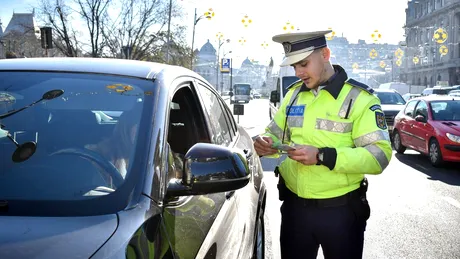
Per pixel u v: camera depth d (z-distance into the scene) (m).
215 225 2.17
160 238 1.66
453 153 9.80
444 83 64.44
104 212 1.70
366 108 2.75
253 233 3.17
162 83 2.34
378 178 8.98
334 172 2.80
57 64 2.52
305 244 2.95
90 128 2.12
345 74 2.85
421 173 9.55
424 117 11.17
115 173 1.90
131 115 2.13
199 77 3.18
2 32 46.69
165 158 2.01
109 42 35.81
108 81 2.35
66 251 1.46
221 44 54.69
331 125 2.79
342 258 2.88
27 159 2.01
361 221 2.89
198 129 2.84
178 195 1.91
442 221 6.04
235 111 13.66
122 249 1.51
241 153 2.04
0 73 2.45
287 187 3.05
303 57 2.74
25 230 1.56
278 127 3.10
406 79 100.44
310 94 2.91
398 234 5.50
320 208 2.84
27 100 2.28
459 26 82.31
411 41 99.88
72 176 1.91
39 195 1.82
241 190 3.00
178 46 37.75
